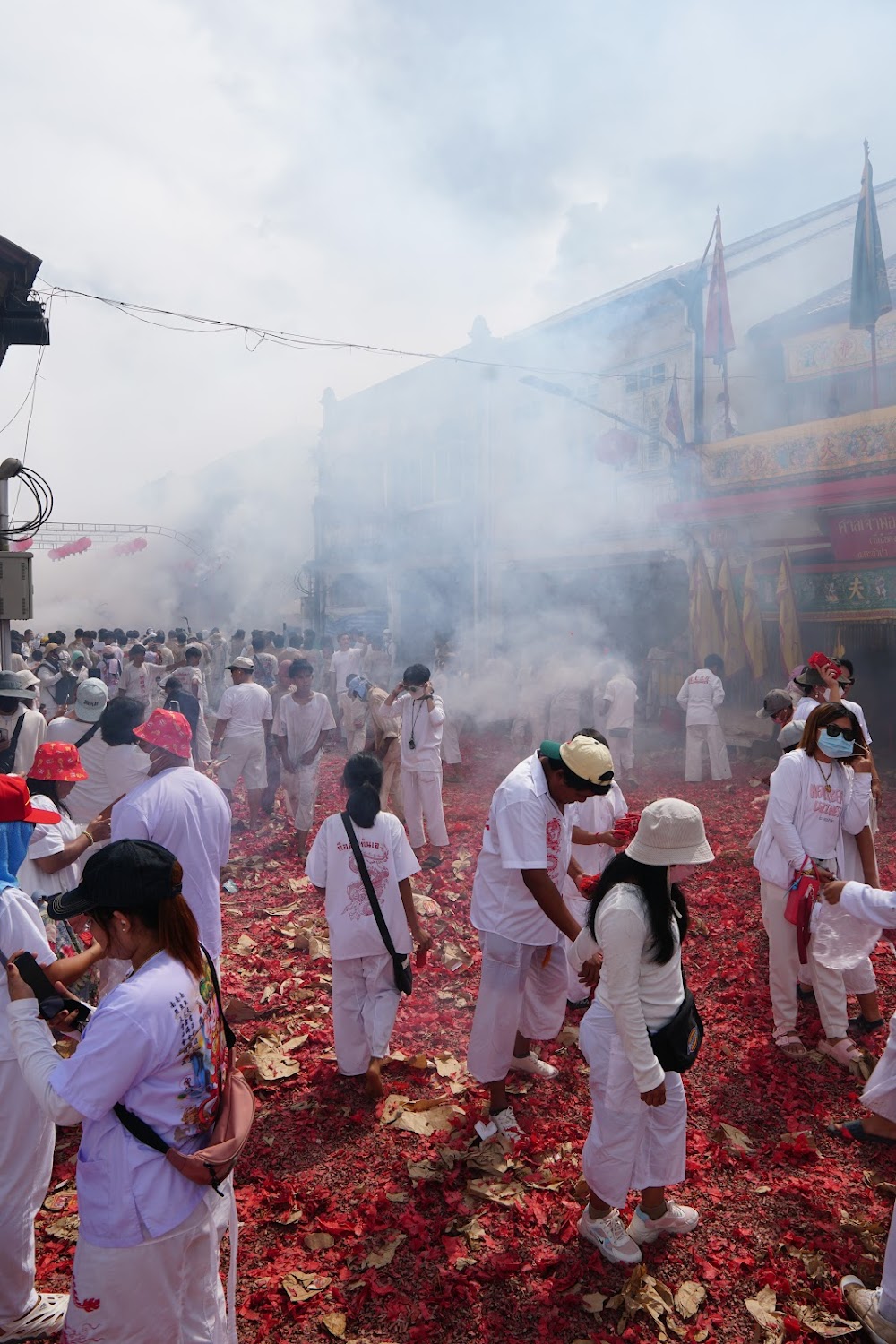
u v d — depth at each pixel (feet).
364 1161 13.00
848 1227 11.30
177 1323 7.31
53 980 7.75
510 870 13.35
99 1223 6.97
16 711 21.79
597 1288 10.54
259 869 28.27
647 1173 10.81
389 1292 10.38
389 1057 15.84
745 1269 10.77
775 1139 13.43
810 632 48.26
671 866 10.24
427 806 27.63
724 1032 16.80
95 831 13.46
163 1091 7.15
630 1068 10.42
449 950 20.65
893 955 19.80
